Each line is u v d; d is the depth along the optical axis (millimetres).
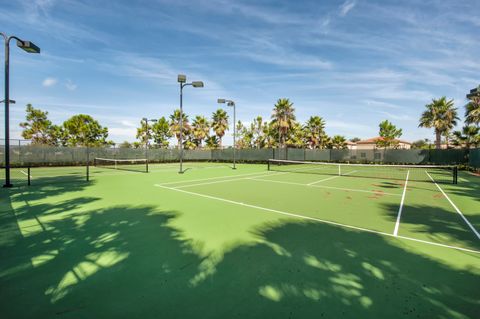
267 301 2654
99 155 25703
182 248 4031
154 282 3014
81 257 3686
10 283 2979
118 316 2408
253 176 15602
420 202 7730
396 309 2529
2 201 7527
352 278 3125
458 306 2578
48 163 22672
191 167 23734
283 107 33688
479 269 3379
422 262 3576
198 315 2424
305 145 42844
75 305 2574
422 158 25031
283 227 5160
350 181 13125
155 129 45438
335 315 2438
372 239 4492
